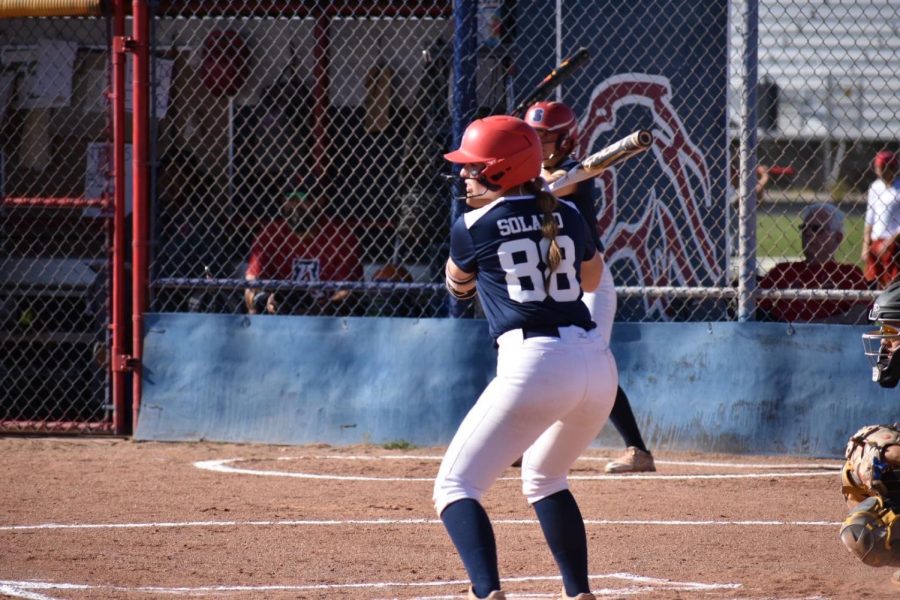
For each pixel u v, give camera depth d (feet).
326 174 118.62
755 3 101.55
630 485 89.20
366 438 107.86
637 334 106.42
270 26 121.49
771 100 196.65
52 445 107.76
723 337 104.53
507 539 69.97
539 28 109.81
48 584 57.77
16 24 120.98
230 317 110.32
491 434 49.19
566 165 79.97
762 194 131.44
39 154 119.44
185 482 89.71
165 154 117.60
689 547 67.56
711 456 103.19
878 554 52.16
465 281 52.24
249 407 109.60
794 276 109.09
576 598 50.39
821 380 102.89
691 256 108.06
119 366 110.83
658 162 108.47
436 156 116.26
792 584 57.21
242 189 121.90
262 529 72.59
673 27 108.17
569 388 48.75
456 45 104.88
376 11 116.06
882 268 122.31
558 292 49.75
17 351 119.24
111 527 73.00
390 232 120.37
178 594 55.83
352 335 109.40
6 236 118.32
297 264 113.09
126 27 122.52
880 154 126.82
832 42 184.55
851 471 53.93
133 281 110.22
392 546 67.92
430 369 107.65
